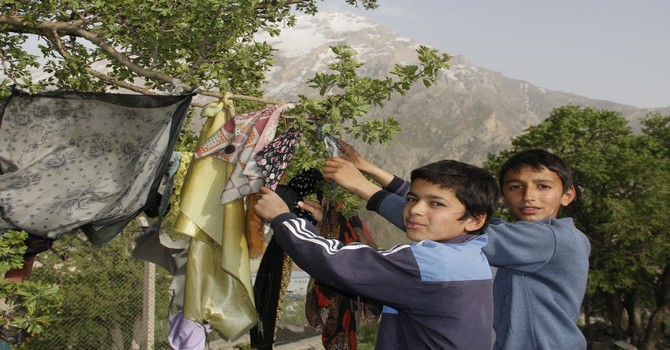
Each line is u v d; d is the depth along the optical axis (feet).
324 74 11.96
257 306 11.64
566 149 104.27
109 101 11.97
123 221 13.17
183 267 15.06
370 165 10.81
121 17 22.31
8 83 18.56
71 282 46.03
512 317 8.81
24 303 13.84
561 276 8.70
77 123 12.32
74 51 23.17
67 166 12.51
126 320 49.06
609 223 89.76
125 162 12.58
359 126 11.73
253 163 10.80
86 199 12.59
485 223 8.13
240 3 18.30
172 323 15.10
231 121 11.60
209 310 11.41
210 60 19.79
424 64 12.21
